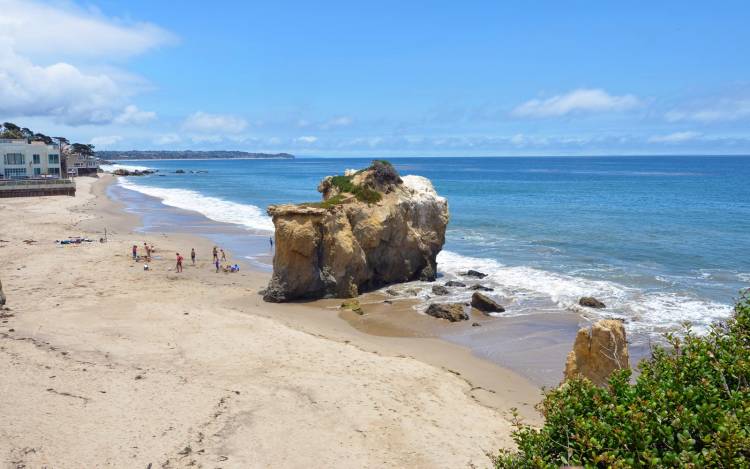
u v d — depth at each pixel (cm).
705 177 14738
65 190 9088
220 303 3078
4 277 3400
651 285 3422
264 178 16388
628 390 843
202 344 2319
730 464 654
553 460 816
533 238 5144
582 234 5278
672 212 6819
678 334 2547
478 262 4209
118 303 2902
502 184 12575
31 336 2291
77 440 1520
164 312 2755
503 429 1695
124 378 1927
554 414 873
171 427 1614
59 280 3391
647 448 723
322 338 2512
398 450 1549
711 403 767
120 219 6544
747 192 9762
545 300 3170
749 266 3869
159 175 18625
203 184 13475
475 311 2997
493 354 2386
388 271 3634
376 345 2483
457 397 1928
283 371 2061
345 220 3381
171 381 1925
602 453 736
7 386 1803
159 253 4447
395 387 1970
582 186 11719
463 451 1552
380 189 3675
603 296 3209
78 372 1953
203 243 5012
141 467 1420
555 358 2327
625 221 6075
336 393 1881
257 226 6100
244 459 1480
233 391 1867
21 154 10594
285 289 3184
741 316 1020
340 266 3306
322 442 1576
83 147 17950
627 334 2578
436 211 3838
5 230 5316
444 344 2514
